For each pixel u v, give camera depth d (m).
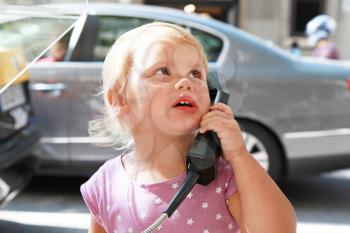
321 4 18.52
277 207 2.10
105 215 2.41
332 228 6.40
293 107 6.95
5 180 5.51
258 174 2.16
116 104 2.38
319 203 7.25
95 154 6.78
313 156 7.04
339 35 18.47
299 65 7.05
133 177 2.38
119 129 2.44
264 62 6.95
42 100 6.82
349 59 18.36
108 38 6.91
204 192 2.23
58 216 6.64
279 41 18.00
